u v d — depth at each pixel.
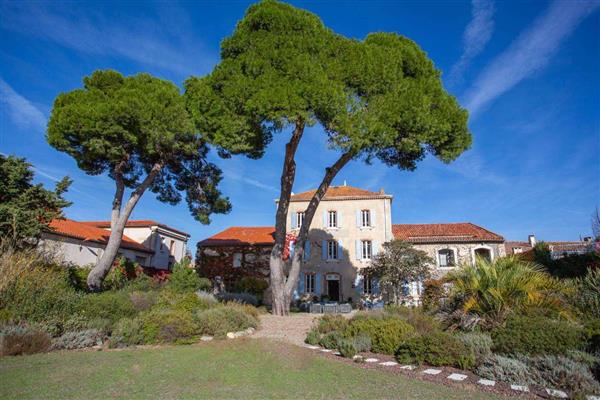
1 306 8.53
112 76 18.45
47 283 9.79
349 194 29.11
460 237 27.22
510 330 7.60
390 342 8.47
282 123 12.65
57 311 9.19
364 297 26.33
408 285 24.95
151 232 30.41
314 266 27.61
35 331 7.88
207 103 13.52
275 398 4.97
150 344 9.09
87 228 25.59
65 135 15.95
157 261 30.81
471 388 5.88
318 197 16.81
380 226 27.88
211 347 8.70
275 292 15.92
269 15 13.66
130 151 17.80
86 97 16.95
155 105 16.06
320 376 6.20
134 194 17.61
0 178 15.05
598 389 5.66
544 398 5.45
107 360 6.96
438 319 10.40
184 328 9.48
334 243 28.09
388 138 13.03
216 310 11.72
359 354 8.39
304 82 12.60
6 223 13.63
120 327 9.12
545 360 6.55
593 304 9.45
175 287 18.25
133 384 5.43
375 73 13.34
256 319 12.96
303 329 12.26
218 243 29.11
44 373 5.88
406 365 7.31
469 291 10.09
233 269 28.42
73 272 17.25
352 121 12.74
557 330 7.30
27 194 15.16
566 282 10.82
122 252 26.05
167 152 18.23
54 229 19.70
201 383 5.57
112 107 15.42
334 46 14.06
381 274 23.44
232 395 5.03
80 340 8.50
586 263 16.41
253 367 6.69
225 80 13.73
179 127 16.42
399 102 13.35
